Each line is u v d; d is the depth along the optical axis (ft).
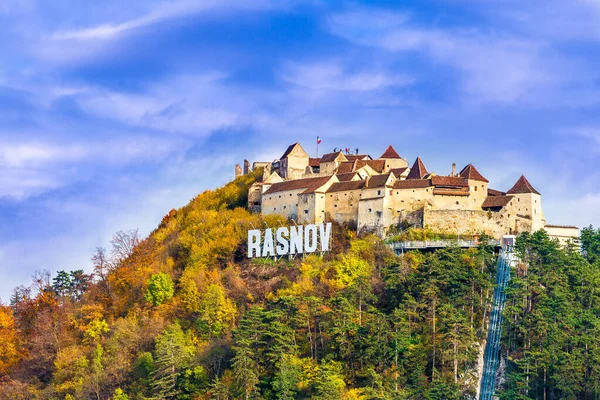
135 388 573.74
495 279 625.00
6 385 614.75
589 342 549.13
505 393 526.16
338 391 506.48
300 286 633.20
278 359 536.01
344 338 545.03
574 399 526.16
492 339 575.38
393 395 510.99
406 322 554.87
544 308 570.05
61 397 590.55
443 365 545.44
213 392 527.40
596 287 618.03
